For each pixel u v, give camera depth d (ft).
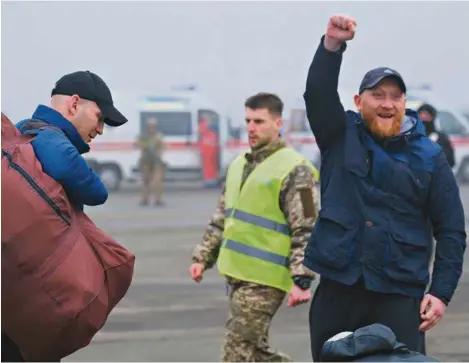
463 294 32.27
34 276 13.12
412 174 15.34
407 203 15.38
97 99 14.64
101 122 14.85
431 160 15.46
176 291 33.81
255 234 19.19
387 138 15.44
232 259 19.34
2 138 13.69
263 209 19.20
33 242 13.12
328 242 15.39
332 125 15.67
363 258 15.26
